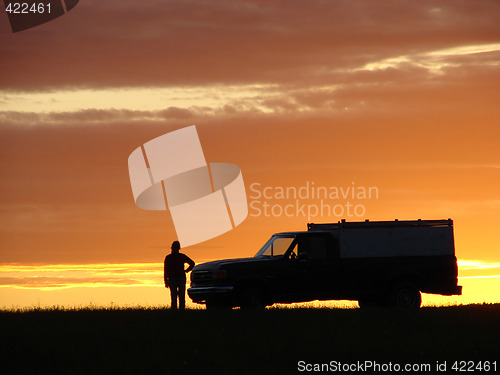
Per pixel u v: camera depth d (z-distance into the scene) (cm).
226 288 4734
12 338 3456
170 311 4609
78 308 5166
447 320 4131
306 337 3566
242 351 3275
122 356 3141
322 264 4944
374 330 3800
